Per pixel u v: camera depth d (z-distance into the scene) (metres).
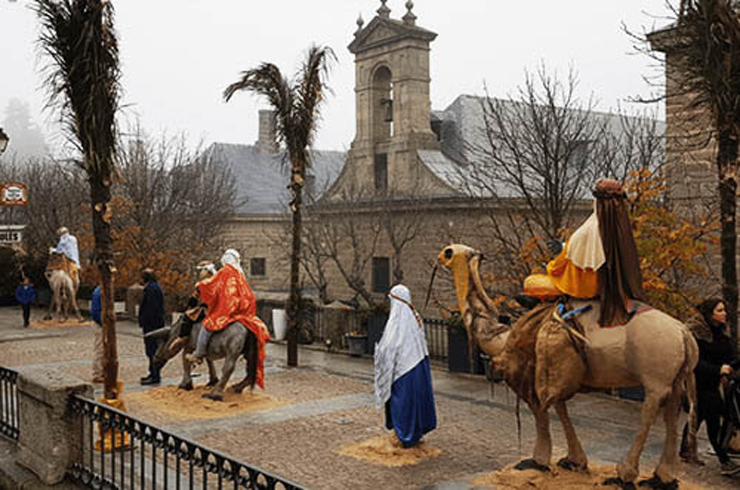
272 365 15.47
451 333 14.35
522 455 8.44
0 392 8.40
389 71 39.84
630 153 17.86
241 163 53.28
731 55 8.38
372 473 7.76
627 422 10.09
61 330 21.45
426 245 32.88
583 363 6.62
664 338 6.22
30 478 7.13
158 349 12.33
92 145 8.31
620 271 6.56
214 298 11.59
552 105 17.64
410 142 36.31
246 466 4.73
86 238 28.42
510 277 16.09
